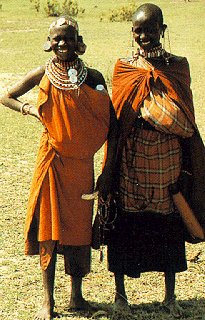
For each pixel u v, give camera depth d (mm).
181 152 5094
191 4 34719
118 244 5199
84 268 5133
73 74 4715
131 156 5000
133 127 4953
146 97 4859
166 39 23438
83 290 5680
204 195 5168
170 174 5012
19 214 7605
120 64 5008
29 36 25578
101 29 27297
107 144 5004
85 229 4984
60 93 4738
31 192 4941
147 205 5062
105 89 4902
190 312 5254
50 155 4848
